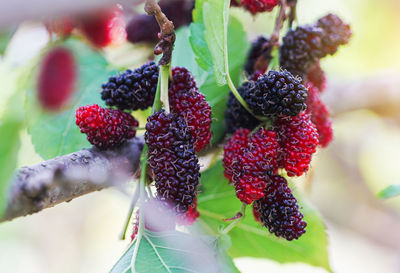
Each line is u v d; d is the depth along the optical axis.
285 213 0.33
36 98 0.31
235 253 0.38
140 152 0.34
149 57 0.38
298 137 0.33
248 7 0.36
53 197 0.31
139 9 0.37
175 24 0.37
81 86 0.36
